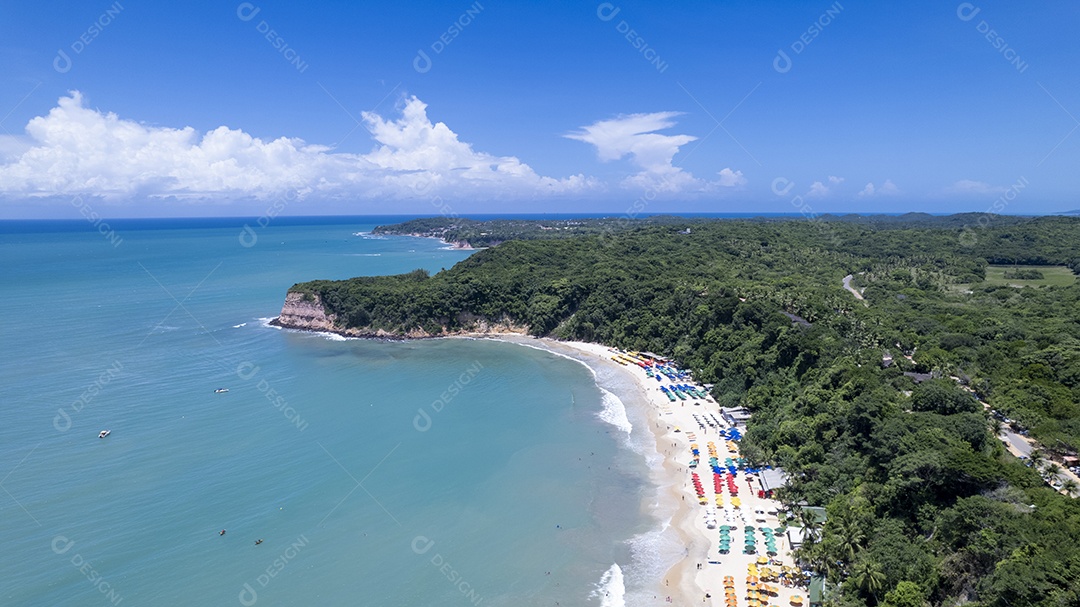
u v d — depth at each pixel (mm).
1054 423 69062
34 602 56062
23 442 88188
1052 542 47312
